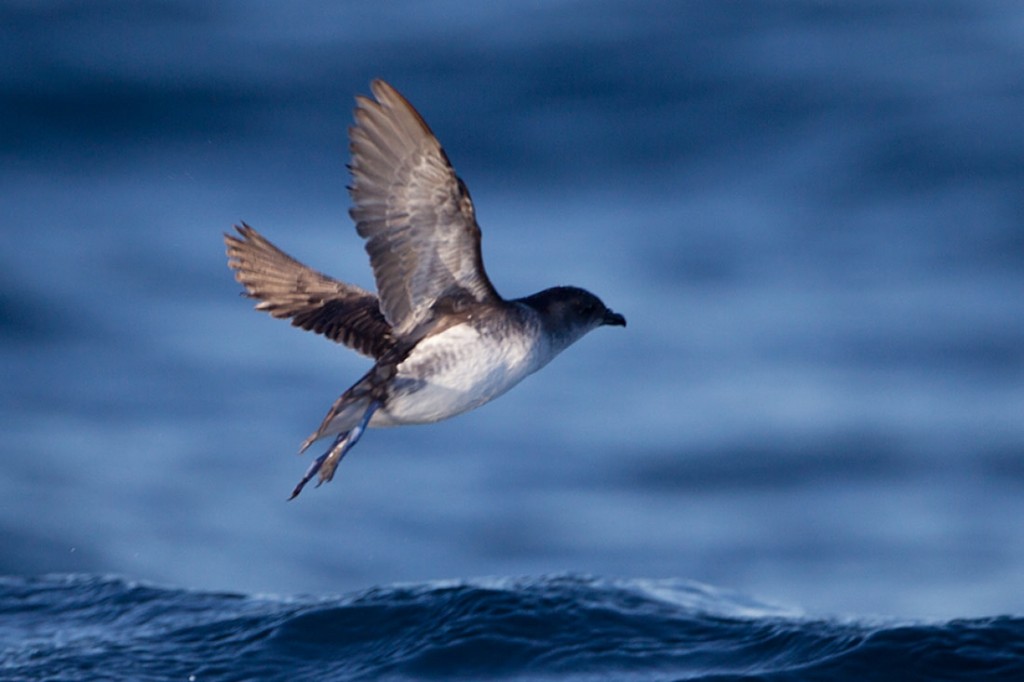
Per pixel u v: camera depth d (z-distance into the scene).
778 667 9.28
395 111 7.19
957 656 9.31
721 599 11.03
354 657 9.64
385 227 7.54
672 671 9.27
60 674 9.38
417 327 7.91
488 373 8.00
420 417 8.00
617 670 9.29
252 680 9.35
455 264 7.76
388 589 10.65
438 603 10.27
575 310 8.84
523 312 8.20
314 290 8.77
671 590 11.04
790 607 11.14
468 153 26.84
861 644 9.44
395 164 7.38
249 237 8.84
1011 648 9.38
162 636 10.09
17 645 9.95
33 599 10.98
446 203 7.43
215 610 10.62
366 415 7.75
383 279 7.67
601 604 10.30
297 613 10.24
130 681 9.30
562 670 9.29
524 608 10.09
